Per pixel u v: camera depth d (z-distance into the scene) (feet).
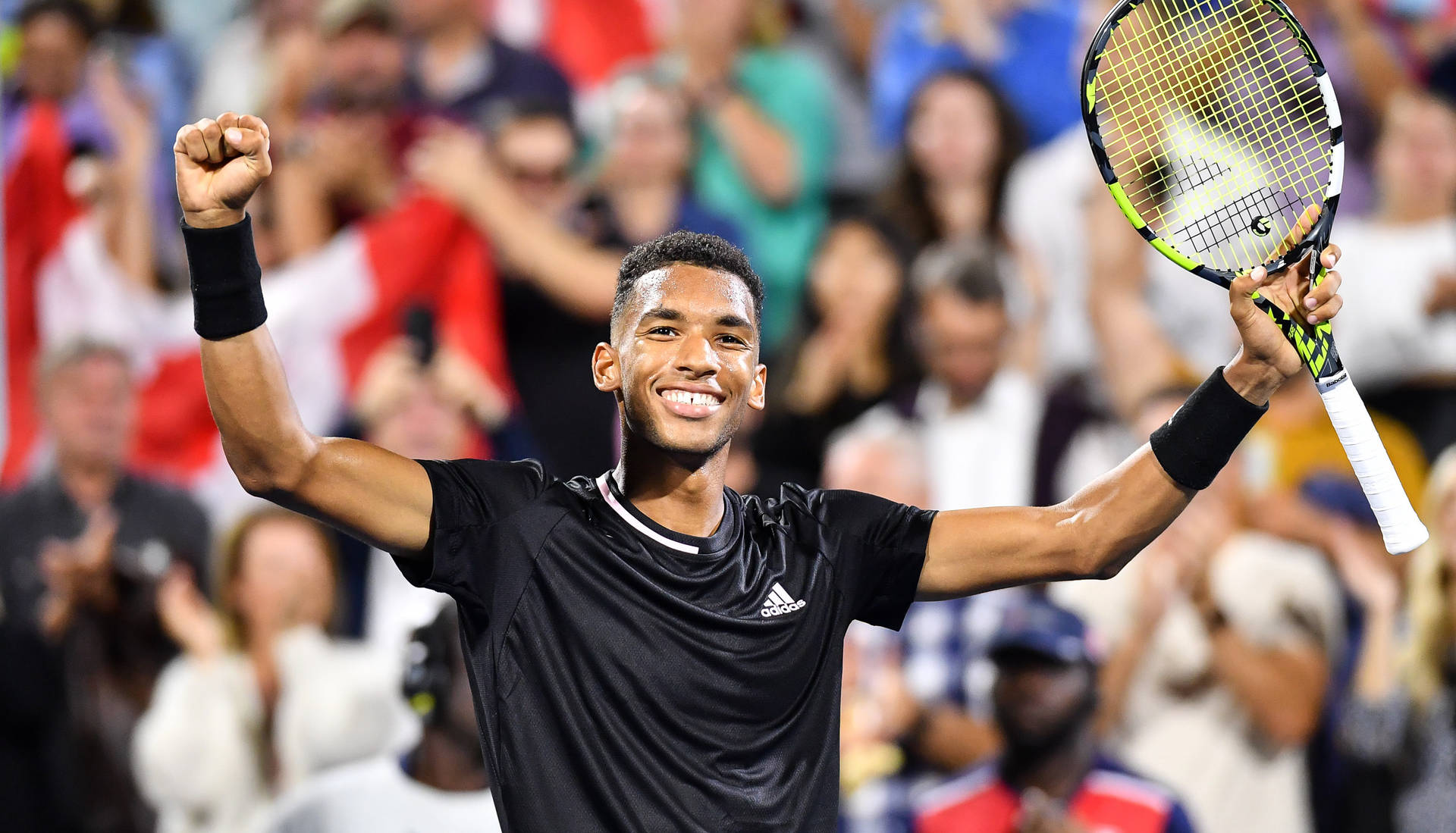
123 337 74.95
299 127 75.25
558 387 69.67
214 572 62.80
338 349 69.82
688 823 25.03
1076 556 27.84
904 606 28.43
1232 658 55.83
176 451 72.23
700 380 26.08
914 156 71.72
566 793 25.31
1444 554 56.44
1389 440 68.39
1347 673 58.80
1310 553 59.77
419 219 70.08
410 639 42.91
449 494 25.99
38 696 62.08
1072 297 69.82
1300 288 27.63
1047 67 74.54
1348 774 56.24
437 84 75.25
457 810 42.50
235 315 24.61
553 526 26.25
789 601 26.61
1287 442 65.72
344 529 25.58
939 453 65.87
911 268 69.46
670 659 25.53
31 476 71.72
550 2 79.77
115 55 79.61
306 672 58.59
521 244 69.67
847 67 78.18
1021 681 48.91
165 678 61.31
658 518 26.61
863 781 55.67
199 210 24.45
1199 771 55.11
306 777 57.47
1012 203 71.41
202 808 58.59
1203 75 64.75
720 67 74.64
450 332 68.85
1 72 78.38
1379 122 72.38
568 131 71.20
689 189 72.74
